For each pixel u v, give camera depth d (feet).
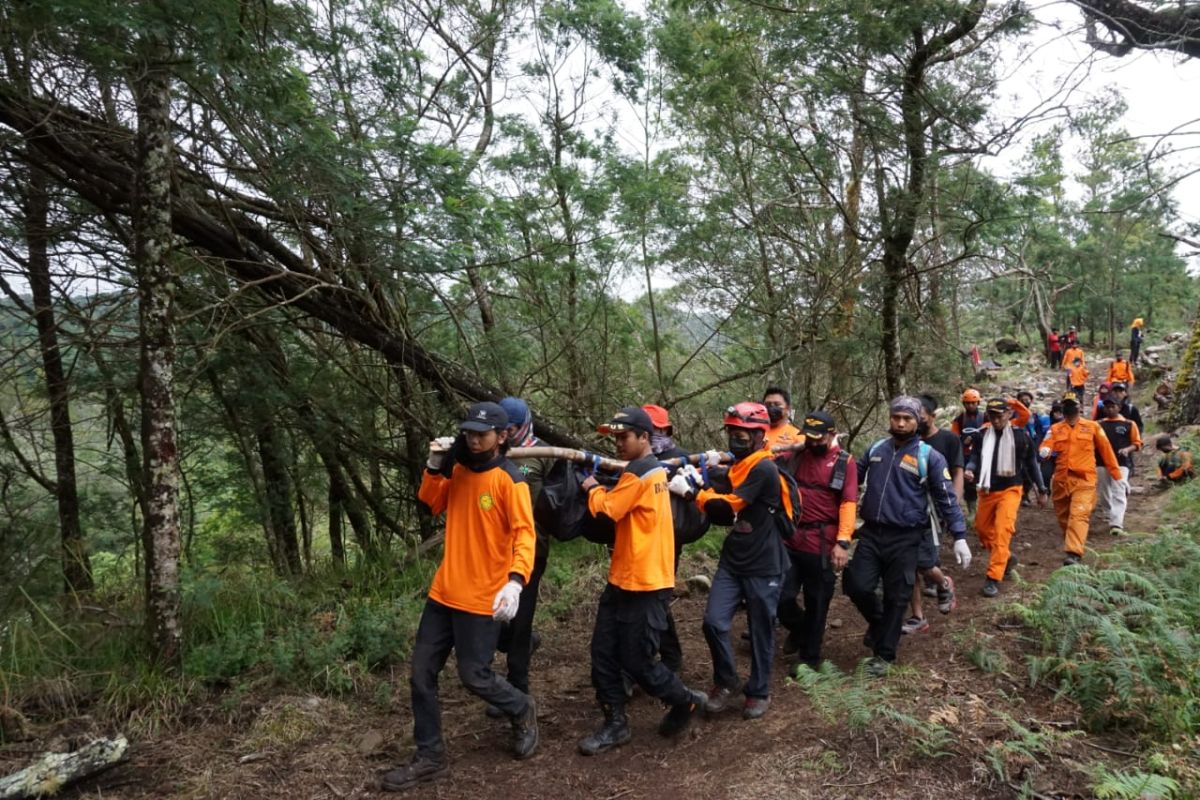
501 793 12.01
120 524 24.81
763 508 14.08
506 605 11.35
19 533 21.43
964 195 30.37
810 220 36.88
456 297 30.50
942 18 26.63
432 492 12.72
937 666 15.20
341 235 19.93
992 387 74.74
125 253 20.86
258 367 23.90
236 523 27.96
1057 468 24.59
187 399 23.95
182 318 16.37
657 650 13.07
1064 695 12.94
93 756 12.31
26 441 22.58
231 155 18.76
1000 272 36.94
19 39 14.05
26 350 20.61
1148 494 34.83
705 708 14.46
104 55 13.88
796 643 18.01
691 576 24.58
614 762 12.89
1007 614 17.57
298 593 21.07
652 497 12.67
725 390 38.91
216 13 13.58
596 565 25.03
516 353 30.99
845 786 10.74
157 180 15.03
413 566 23.88
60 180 18.03
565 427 33.30
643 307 39.17
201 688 14.92
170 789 12.15
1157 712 11.63
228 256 20.58
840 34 27.22
